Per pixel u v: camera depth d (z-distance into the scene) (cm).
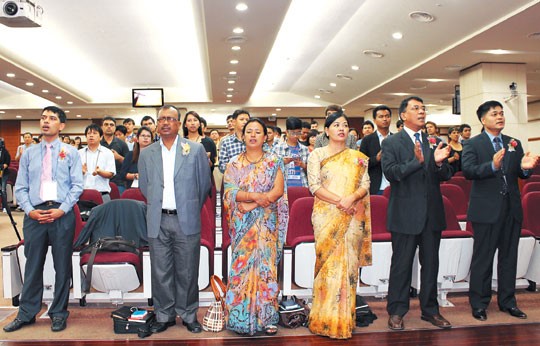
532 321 334
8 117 1919
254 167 318
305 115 1923
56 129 329
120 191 563
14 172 982
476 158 343
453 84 1236
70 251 329
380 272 364
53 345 298
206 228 384
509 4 664
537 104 1669
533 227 406
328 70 1209
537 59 954
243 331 306
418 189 319
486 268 338
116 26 873
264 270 312
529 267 393
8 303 379
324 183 318
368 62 1062
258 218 313
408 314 352
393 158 329
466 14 714
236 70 1090
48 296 359
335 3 761
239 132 449
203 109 1717
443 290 371
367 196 321
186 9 795
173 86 1472
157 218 316
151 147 331
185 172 318
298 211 386
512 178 339
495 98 984
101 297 360
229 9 677
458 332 315
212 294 366
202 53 1054
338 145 324
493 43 832
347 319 304
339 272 308
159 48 1028
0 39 919
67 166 331
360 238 317
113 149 595
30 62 1055
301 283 351
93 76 1305
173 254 324
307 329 325
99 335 315
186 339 307
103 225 368
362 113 1914
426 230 323
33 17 582
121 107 1588
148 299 358
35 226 322
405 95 1426
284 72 1308
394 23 792
